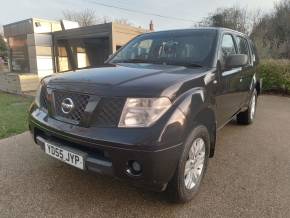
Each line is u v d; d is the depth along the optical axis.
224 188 2.97
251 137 4.75
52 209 2.54
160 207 2.60
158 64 3.26
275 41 23.03
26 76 10.32
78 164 2.42
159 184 2.25
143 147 2.10
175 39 3.67
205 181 3.12
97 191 2.85
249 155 3.92
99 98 2.28
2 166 3.38
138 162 2.14
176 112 2.25
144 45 3.82
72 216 2.45
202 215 2.50
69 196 2.75
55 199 2.70
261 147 4.26
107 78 2.49
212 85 2.94
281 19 25.73
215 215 2.50
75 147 2.47
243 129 5.25
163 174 2.20
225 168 3.47
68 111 2.44
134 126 2.17
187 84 2.50
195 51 3.38
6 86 11.04
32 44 12.91
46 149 2.70
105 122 2.25
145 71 2.74
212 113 2.91
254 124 5.64
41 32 12.99
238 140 4.58
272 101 8.79
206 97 2.71
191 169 2.63
